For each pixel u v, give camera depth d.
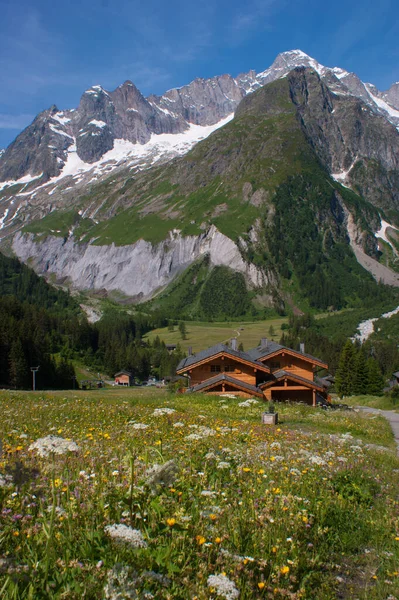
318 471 12.71
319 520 9.24
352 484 12.06
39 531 6.38
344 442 19.80
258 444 16.41
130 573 5.28
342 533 9.08
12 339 103.75
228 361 55.06
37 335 118.38
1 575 5.14
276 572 6.88
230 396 41.38
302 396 58.81
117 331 199.62
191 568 6.17
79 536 6.38
